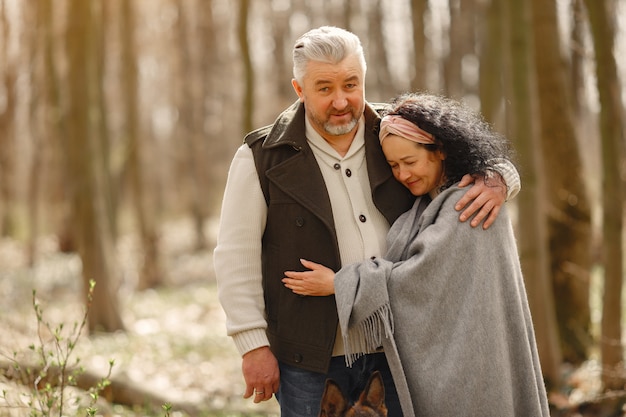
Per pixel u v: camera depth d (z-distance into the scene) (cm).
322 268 305
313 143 317
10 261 2141
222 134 3112
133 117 1772
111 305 1162
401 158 309
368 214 316
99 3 1750
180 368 862
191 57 2384
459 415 292
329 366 317
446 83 2017
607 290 588
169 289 1669
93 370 604
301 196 309
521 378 306
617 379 604
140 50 2336
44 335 534
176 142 2852
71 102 1180
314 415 316
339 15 2284
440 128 306
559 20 795
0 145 2081
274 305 318
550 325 645
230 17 2431
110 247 1190
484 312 294
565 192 785
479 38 1827
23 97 2133
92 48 1197
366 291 292
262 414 600
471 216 300
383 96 2211
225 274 309
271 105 2555
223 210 320
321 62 296
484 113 827
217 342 1025
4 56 1989
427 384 295
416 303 295
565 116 790
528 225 632
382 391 310
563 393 641
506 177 309
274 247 315
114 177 2008
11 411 410
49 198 2377
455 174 311
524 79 623
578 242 780
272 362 307
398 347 298
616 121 575
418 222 308
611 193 579
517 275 310
